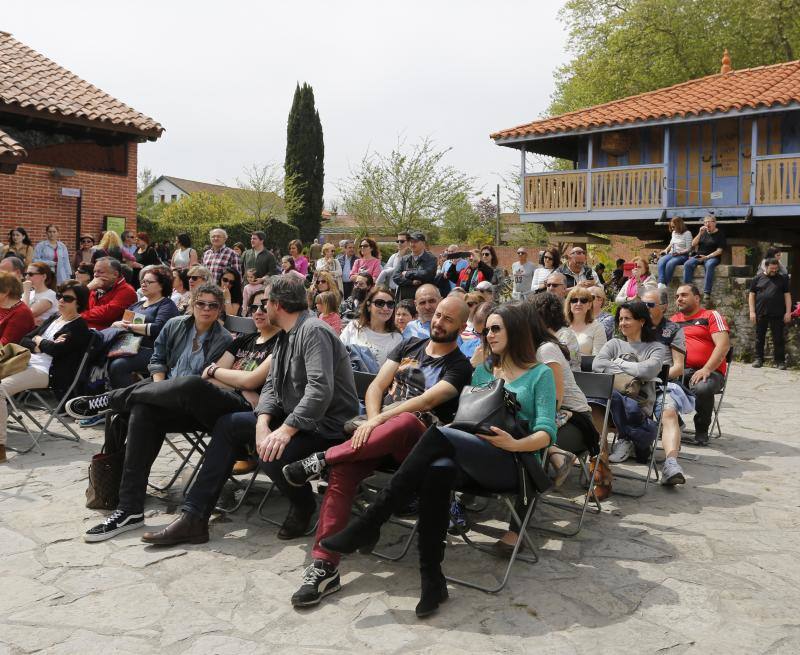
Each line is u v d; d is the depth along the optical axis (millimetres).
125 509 4324
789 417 8133
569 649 3068
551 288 7086
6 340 6551
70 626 3250
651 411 5445
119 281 7727
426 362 4441
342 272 13523
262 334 5086
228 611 3398
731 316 12836
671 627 3268
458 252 12820
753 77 18578
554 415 3855
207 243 32406
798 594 3609
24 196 15344
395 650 3057
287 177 42969
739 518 4734
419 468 3434
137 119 16281
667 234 19719
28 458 5828
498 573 3830
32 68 16734
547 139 19641
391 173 37812
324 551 3559
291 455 4020
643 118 17281
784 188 15547
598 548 4191
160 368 5270
